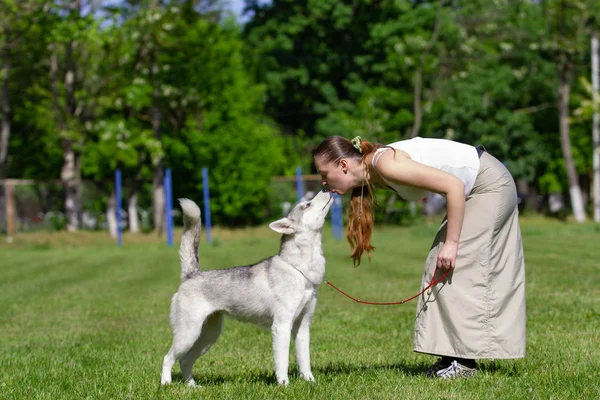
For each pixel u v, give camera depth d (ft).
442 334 16.47
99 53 88.84
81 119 91.20
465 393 15.14
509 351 16.08
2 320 31.65
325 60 123.54
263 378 18.30
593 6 105.81
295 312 17.07
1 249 79.92
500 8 116.47
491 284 16.20
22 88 94.48
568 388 15.37
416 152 16.34
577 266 44.73
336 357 21.01
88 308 34.71
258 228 100.58
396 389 15.72
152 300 36.52
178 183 105.50
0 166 86.74
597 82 105.19
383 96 114.62
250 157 100.12
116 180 86.17
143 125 106.32
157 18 89.51
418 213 108.06
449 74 118.73
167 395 16.01
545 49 111.55
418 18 117.39
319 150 16.80
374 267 49.90
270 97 129.18
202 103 99.19
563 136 109.91
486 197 16.26
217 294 17.54
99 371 19.60
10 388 17.37
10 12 79.51
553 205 134.51
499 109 121.39
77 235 89.30
